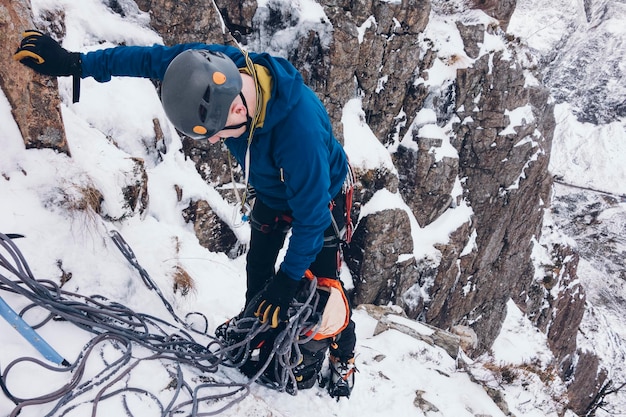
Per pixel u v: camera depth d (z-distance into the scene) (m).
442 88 7.76
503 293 11.27
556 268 14.62
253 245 2.04
